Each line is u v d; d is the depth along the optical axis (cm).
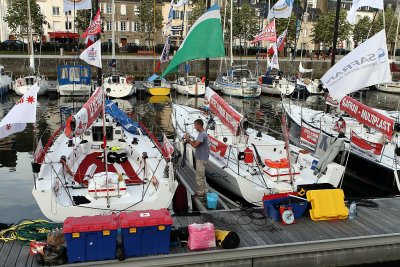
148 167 651
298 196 591
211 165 748
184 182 790
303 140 905
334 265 526
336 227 559
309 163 716
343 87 644
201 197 677
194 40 703
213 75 3219
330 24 3609
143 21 3609
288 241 512
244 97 2231
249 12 3612
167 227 461
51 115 1596
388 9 3644
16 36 3334
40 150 620
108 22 4047
